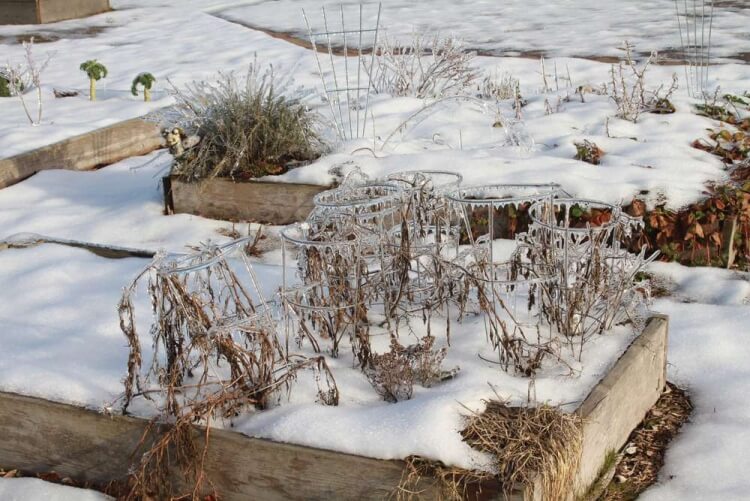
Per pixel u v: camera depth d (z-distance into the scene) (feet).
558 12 55.31
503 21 52.65
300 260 14.33
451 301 14.97
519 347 12.91
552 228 13.65
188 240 21.50
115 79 40.50
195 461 11.90
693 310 17.13
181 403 12.41
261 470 11.64
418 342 13.03
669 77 33.17
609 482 12.45
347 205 13.96
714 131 23.85
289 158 23.32
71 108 33.60
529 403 11.91
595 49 42.09
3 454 13.24
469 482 10.61
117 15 60.85
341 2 64.18
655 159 21.50
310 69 39.96
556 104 28.35
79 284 16.62
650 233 19.21
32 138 28.55
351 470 11.11
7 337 14.64
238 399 12.22
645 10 53.57
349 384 12.80
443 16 55.88
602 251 14.42
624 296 14.67
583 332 13.32
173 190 22.79
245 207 22.43
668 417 13.96
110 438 12.44
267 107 23.63
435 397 11.71
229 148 22.52
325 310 13.39
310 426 11.55
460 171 20.94
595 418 11.88
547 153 22.89
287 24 55.31
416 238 14.98
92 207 23.97
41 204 24.38
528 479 10.55
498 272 15.89
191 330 12.27
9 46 50.47
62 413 12.62
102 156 28.71
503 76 35.14
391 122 26.86
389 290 14.34
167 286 12.23
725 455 12.72
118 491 12.48
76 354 13.89
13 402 12.87
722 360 15.24
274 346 12.93
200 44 48.42
